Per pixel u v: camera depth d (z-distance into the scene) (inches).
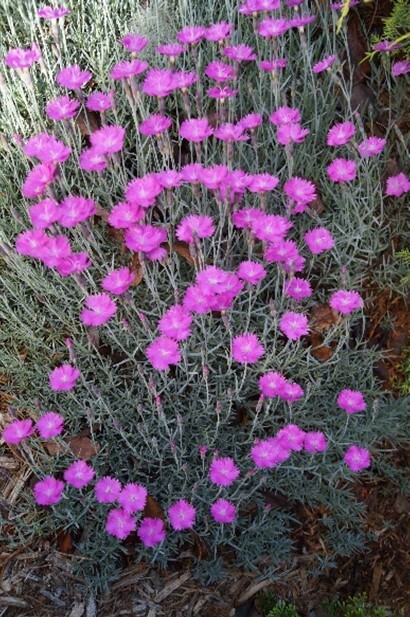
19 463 21.7
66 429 22.5
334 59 22.8
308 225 23.6
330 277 23.5
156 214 23.2
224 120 23.0
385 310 24.3
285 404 22.3
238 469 21.4
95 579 19.9
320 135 25.8
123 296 21.2
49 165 19.5
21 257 22.9
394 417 22.5
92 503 21.0
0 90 25.3
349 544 21.7
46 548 20.5
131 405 22.3
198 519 21.1
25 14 28.5
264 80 25.5
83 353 22.6
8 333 23.0
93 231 23.3
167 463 22.1
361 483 22.9
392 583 21.6
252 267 19.3
